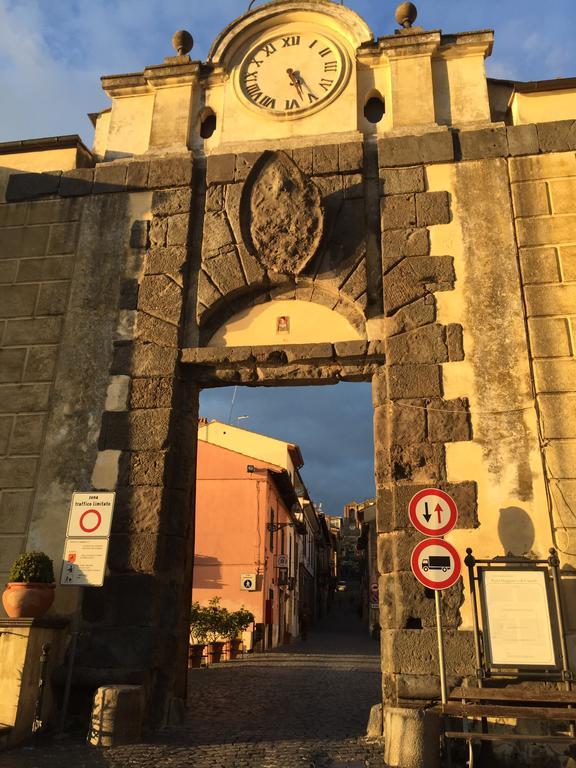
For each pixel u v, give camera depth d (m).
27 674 7.42
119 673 8.22
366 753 7.00
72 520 8.30
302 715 9.27
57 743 7.38
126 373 9.71
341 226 9.92
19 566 7.98
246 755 6.86
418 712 6.66
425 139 10.09
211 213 10.37
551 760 7.06
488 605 7.38
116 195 10.78
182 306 9.95
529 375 8.77
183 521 9.26
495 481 8.38
